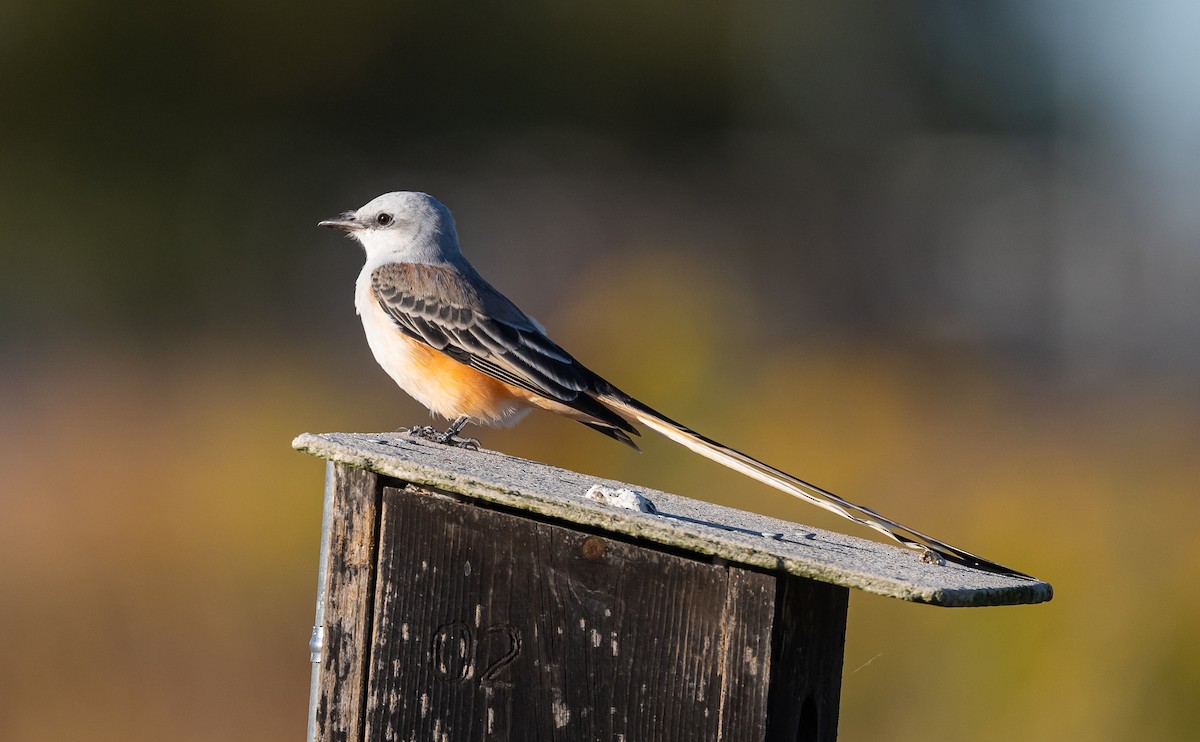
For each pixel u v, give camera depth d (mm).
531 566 5461
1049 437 16953
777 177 33062
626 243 31125
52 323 26031
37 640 11438
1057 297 28031
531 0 35562
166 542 13320
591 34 36219
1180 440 16453
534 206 32375
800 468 13773
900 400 16859
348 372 21000
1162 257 27766
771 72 37438
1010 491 13180
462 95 35656
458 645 5547
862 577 4898
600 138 36469
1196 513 11844
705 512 6035
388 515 5629
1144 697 9742
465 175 34094
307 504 14055
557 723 5422
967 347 24438
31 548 13047
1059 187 30000
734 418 14016
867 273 30422
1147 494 12570
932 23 37500
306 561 13039
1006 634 9930
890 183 31875
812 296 30016
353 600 5676
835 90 37062
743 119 37094
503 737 5488
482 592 5520
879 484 13773
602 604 5375
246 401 18500
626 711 5332
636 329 13961
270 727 10648
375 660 5645
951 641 9969
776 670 5211
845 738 9844
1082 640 9938
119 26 31453
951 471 14453
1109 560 10805
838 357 19391
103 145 31344
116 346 23484
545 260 31109
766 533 5637
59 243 30547
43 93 31219
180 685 11031
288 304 28859
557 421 13062
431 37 34875
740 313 17766
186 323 26375
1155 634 10023
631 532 5188
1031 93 36812
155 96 32219
